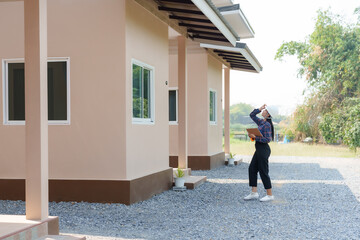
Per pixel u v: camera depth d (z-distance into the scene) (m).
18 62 8.21
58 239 4.86
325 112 28.80
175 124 13.92
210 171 13.69
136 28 8.21
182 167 11.24
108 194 7.73
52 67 8.02
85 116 7.84
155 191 8.98
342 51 28.97
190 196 8.91
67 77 7.91
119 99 7.74
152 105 9.13
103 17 7.81
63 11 7.92
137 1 8.10
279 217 6.90
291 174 13.41
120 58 7.75
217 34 10.66
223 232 5.91
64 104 7.96
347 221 6.66
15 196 8.12
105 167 7.78
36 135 5.07
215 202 8.24
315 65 30.11
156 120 9.31
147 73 8.98
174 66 13.98
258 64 15.45
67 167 7.88
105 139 7.78
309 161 18.42
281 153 23.41
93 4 7.84
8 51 8.20
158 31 9.41
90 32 7.85
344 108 26.33
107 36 7.80
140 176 8.36
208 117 14.06
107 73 7.79
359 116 23.80
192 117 14.00
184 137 11.19
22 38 8.15
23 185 8.10
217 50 14.41
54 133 7.92
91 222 6.38
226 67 17.61
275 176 12.88
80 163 7.85
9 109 8.26
